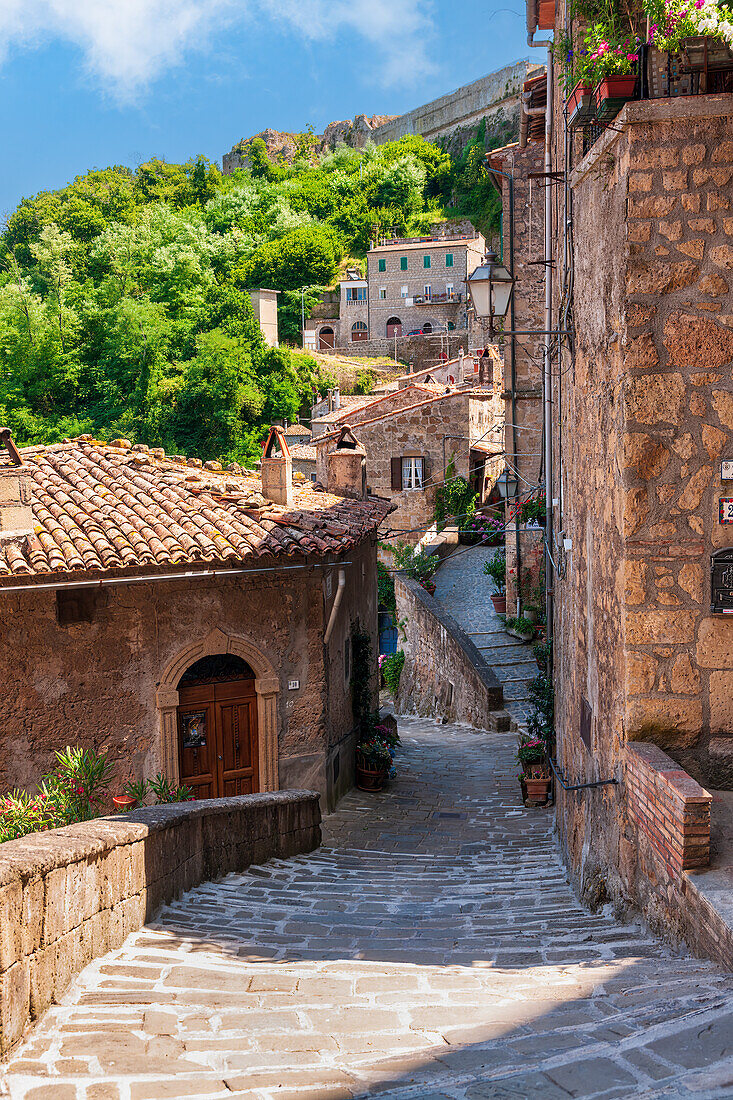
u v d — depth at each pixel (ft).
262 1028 13.26
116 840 19.15
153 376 191.42
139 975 16.52
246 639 38.73
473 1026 12.66
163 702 37.14
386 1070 10.91
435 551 100.83
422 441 106.63
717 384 19.62
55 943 15.29
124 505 39.27
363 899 25.36
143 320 195.52
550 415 41.96
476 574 96.37
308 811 34.53
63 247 234.17
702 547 19.90
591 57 20.27
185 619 37.52
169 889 23.43
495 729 61.46
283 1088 10.45
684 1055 10.11
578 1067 10.03
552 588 43.39
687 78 19.65
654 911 18.69
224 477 45.96
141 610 36.73
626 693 20.51
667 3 18.98
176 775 37.60
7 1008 12.94
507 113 322.96
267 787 39.55
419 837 37.14
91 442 47.75
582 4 21.61
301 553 37.06
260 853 30.76
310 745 40.57
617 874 21.66
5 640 34.68
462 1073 10.50
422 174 324.19
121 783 36.73
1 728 34.73
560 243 32.58
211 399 190.08
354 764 47.42
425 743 62.08
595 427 24.29
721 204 19.30
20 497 34.83
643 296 19.66
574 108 22.49
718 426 19.67
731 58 19.36
